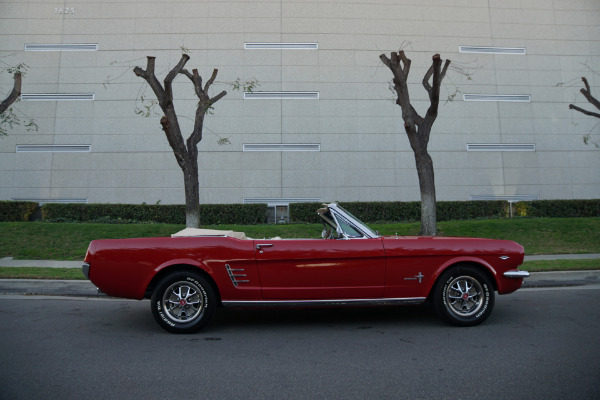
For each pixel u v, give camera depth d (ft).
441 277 17.57
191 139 38.58
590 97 48.65
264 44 63.52
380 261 17.28
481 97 64.49
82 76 61.77
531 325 17.90
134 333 17.35
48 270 32.04
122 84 61.87
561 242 44.32
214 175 61.16
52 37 62.08
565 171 64.03
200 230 19.22
